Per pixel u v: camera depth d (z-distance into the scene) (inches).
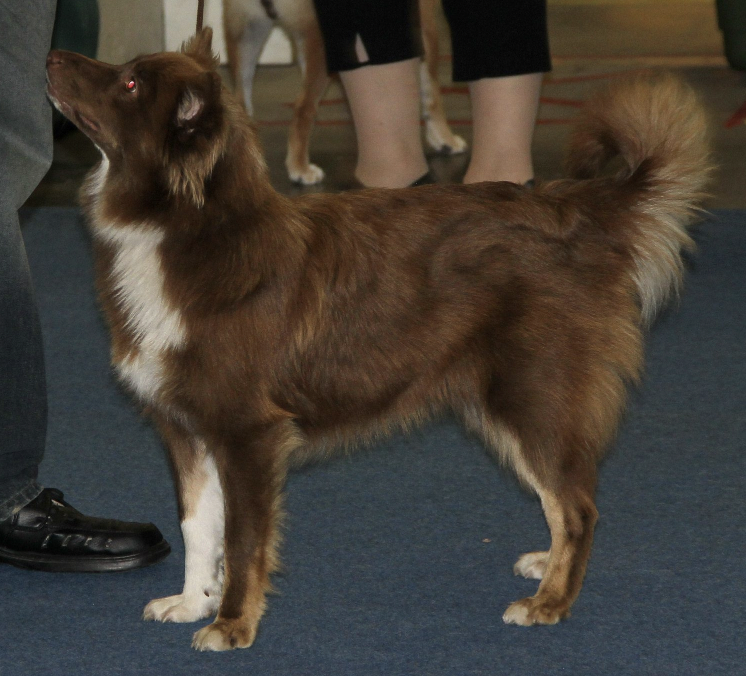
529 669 107.7
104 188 114.7
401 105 252.5
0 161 118.0
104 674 107.5
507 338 120.0
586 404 121.2
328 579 127.4
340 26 243.6
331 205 119.5
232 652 111.4
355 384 119.4
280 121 398.0
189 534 120.1
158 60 111.7
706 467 156.3
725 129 365.1
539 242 121.3
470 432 149.5
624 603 120.7
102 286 116.8
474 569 130.2
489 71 227.8
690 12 715.4
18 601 123.3
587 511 121.1
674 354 200.5
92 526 130.9
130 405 177.5
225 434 112.5
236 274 109.5
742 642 112.1
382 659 110.0
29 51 119.3
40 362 127.0
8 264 120.6
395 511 145.2
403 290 118.9
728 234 264.4
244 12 325.7
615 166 277.7
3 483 129.0
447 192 123.6
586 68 496.4
